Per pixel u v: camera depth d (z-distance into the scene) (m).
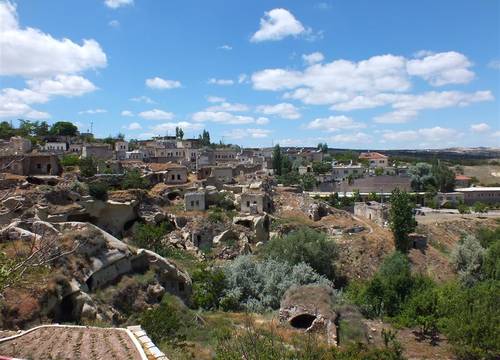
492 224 102.06
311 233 66.50
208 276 51.56
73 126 171.75
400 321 45.78
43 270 30.58
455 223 100.44
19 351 19.77
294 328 42.50
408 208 75.75
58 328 23.56
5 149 108.44
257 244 72.19
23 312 27.55
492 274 64.81
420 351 40.03
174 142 183.62
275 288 53.03
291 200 93.44
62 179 71.38
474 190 141.88
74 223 42.19
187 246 68.44
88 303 32.47
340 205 113.62
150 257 44.69
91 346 20.52
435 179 148.38
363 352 28.75
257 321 43.97
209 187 85.19
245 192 84.88
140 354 19.55
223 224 73.88
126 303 37.47
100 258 38.19
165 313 31.95
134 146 174.00
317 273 60.28
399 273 54.38
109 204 67.75
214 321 39.94
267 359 21.47
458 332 38.16
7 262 17.95
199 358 26.58
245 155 184.50
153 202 76.94
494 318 38.31
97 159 104.94
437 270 71.12
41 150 119.31
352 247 72.44
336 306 44.88
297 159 199.75
